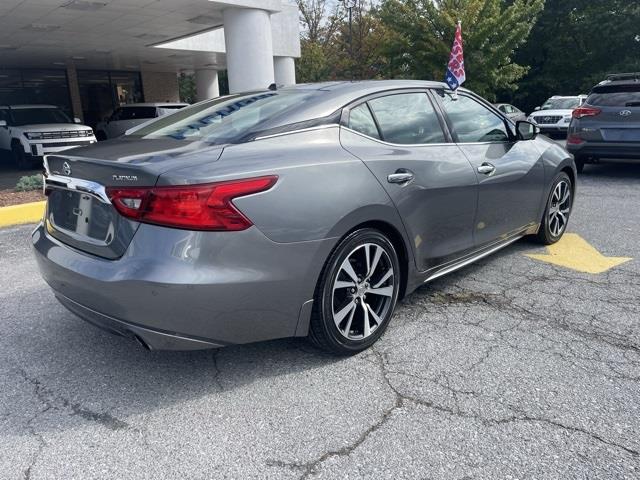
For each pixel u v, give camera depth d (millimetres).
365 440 2424
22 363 3209
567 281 4297
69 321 3805
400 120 3523
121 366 3158
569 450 2316
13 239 6145
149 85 23906
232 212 2523
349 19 34469
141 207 2516
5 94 19906
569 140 9305
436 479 2174
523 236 4949
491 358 3113
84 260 2748
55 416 2672
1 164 15758
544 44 32094
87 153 2943
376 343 3328
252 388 2875
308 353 3238
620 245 5223
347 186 2934
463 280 4367
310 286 2832
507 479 2160
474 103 4234
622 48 31094
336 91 3344
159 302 2475
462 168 3740
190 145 2896
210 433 2510
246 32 11961
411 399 2725
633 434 2414
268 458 2326
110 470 2277
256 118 3113
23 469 2293
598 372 2932
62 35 14078
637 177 9195
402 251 3398
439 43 20609
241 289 2586
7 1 10531
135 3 11102
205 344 2656
